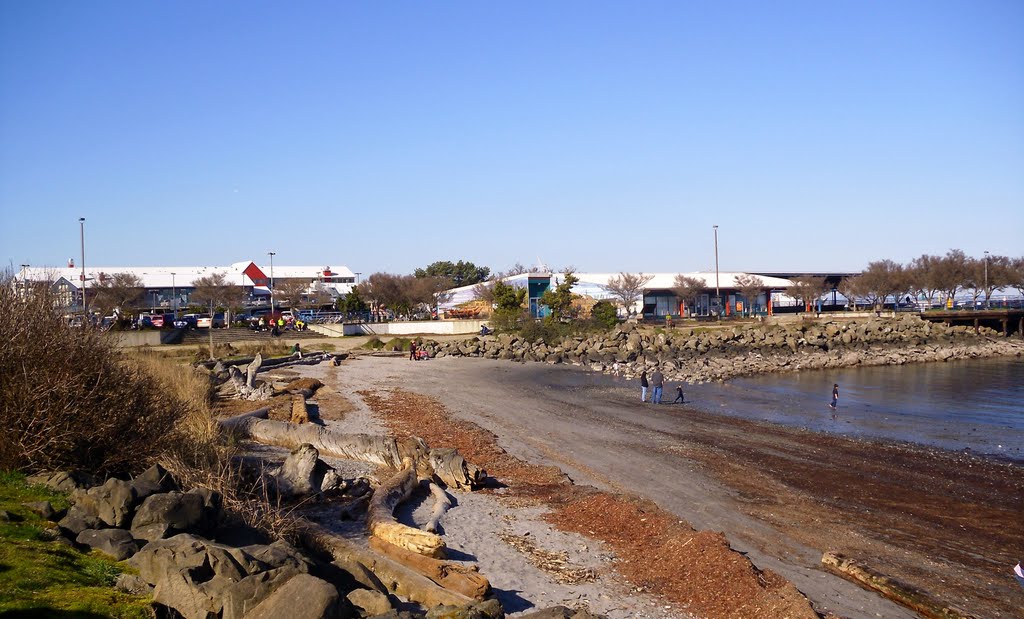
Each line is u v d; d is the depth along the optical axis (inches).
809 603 415.8
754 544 586.2
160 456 485.7
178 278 4074.8
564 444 1009.5
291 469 580.1
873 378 1994.3
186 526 369.1
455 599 376.5
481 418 1229.1
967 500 743.7
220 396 1161.4
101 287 2600.9
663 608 427.8
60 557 321.7
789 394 1665.8
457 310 3617.1
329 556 435.8
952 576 528.4
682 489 766.5
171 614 296.4
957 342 2901.1
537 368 2224.4
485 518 604.7
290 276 4800.7
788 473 853.8
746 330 2942.9
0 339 450.6
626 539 556.1
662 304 4003.4
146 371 636.7
